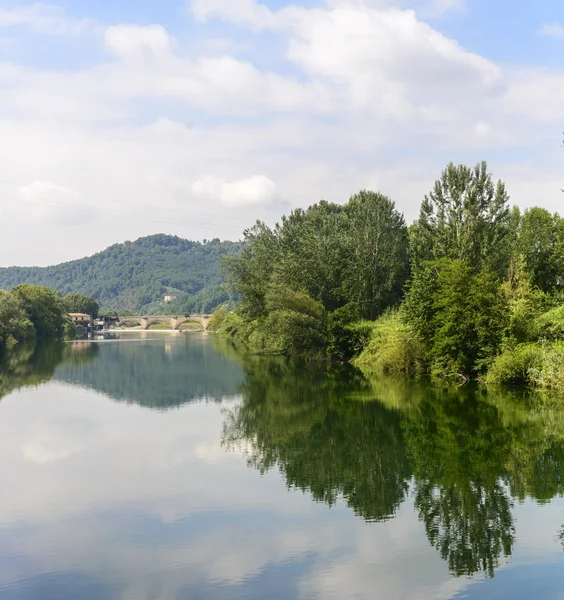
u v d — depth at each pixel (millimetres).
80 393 51906
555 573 17094
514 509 21906
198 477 26203
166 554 18641
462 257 61688
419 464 27719
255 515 21703
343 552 18641
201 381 59281
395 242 79312
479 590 16234
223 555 18500
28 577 17250
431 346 55688
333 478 25875
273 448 31094
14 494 24141
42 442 32906
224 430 35750
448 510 21922
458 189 63344
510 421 35594
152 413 41750
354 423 36844
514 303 49781
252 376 62406
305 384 54562
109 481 25719
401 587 16438
